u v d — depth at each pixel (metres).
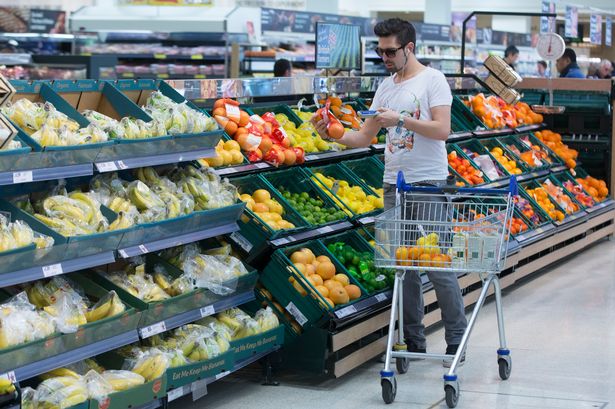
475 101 8.98
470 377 5.53
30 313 3.86
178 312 4.64
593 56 25.88
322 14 16.41
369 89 7.58
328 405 5.00
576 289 8.05
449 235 5.07
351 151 6.89
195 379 4.57
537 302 7.55
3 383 3.59
